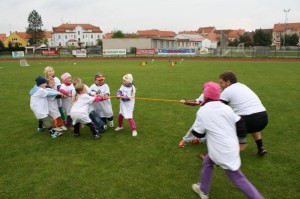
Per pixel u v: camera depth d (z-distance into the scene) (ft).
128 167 14.75
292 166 14.66
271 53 120.67
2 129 21.63
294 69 65.05
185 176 13.74
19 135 20.17
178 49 130.21
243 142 12.98
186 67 75.46
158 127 21.57
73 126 20.57
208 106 10.68
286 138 18.71
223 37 170.19
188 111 26.27
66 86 20.86
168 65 84.12
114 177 13.71
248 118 14.12
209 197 11.99
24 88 41.83
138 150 16.99
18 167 14.97
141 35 298.56
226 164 10.15
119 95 19.43
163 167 14.71
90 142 18.48
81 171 14.39
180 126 21.75
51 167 14.90
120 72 63.46
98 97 19.26
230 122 10.49
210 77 51.83
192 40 235.40
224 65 80.89
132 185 12.94
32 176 13.97
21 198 12.07
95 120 19.86
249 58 110.83
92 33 321.32
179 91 37.14
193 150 16.90
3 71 70.28
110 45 166.30
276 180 13.24
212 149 10.50
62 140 18.97
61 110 21.95
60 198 12.00
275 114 24.64
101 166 14.92
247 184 10.12
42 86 19.48
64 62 107.76
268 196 11.94
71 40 294.25
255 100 14.37
